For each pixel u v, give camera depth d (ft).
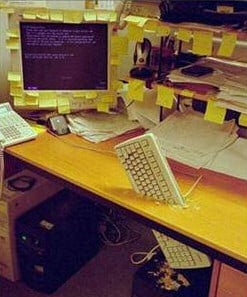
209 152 5.57
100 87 6.30
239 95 5.12
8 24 6.12
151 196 4.76
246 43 5.70
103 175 5.14
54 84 6.20
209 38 5.11
